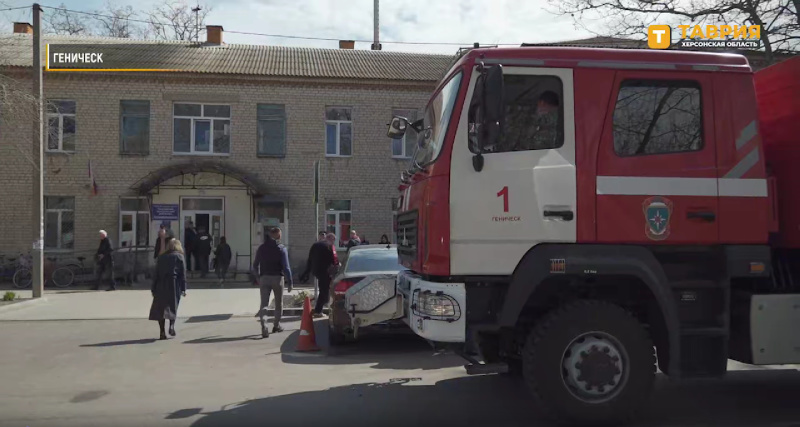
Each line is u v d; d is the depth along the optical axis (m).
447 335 4.73
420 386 6.75
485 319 4.82
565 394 4.81
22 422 5.43
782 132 5.27
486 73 4.65
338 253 22.91
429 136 5.57
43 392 6.60
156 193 21.78
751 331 4.99
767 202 5.12
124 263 20.08
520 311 4.79
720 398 6.07
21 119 15.53
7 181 21.19
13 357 8.66
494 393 6.38
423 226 4.94
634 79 5.03
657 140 5.01
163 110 22.06
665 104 5.06
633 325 4.88
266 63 23.92
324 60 25.02
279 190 22.67
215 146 22.56
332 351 9.03
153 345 9.59
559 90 4.98
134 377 7.36
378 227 23.23
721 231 4.99
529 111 4.94
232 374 7.51
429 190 4.88
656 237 4.91
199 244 21.34
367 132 23.17
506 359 5.84
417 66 25.06
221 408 5.88
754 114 5.11
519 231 4.84
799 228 5.13
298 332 10.77
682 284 4.96
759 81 5.53
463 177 4.84
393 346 9.38
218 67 22.83
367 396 6.30
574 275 4.88
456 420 5.37
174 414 5.68
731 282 5.22
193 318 12.58
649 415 5.46
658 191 4.95
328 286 12.09
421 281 4.96
